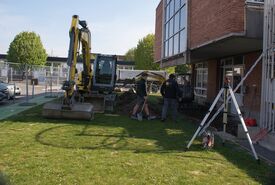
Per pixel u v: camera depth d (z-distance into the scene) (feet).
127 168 20.65
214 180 19.29
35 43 221.05
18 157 22.11
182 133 34.81
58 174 18.84
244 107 50.08
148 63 215.31
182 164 22.31
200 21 46.44
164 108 44.11
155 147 27.30
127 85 135.44
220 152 26.45
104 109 53.06
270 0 32.14
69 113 40.96
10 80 95.40
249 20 35.47
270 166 22.86
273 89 30.83
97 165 20.92
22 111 49.14
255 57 48.73
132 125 39.40
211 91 70.38
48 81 124.06
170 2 67.41
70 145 26.43
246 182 19.24
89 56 55.01
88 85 57.11
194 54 56.85
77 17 42.52
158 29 82.53
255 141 30.35
